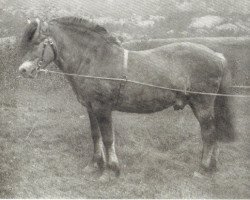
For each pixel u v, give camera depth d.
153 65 5.38
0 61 9.57
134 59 5.37
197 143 6.97
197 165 6.14
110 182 5.46
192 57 5.50
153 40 10.30
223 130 5.82
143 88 5.31
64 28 5.35
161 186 5.43
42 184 5.38
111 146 5.49
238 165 6.21
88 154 6.48
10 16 12.16
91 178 5.64
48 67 9.77
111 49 5.33
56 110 8.42
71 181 5.53
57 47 5.31
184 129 7.54
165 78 5.38
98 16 13.05
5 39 10.79
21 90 9.45
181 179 5.66
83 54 5.32
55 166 5.98
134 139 7.06
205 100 5.55
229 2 13.92
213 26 12.21
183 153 6.54
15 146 6.64
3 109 8.33
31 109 8.38
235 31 11.52
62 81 9.70
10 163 5.93
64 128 7.48
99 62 5.29
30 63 5.15
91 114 5.60
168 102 5.50
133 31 11.94
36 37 5.13
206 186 5.45
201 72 5.49
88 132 7.32
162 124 7.71
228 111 5.77
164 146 6.81
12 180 5.41
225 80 5.72
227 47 9.66
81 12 13.13
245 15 13.13
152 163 6.12
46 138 7.04
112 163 5.50
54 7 12.77
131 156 6.36
